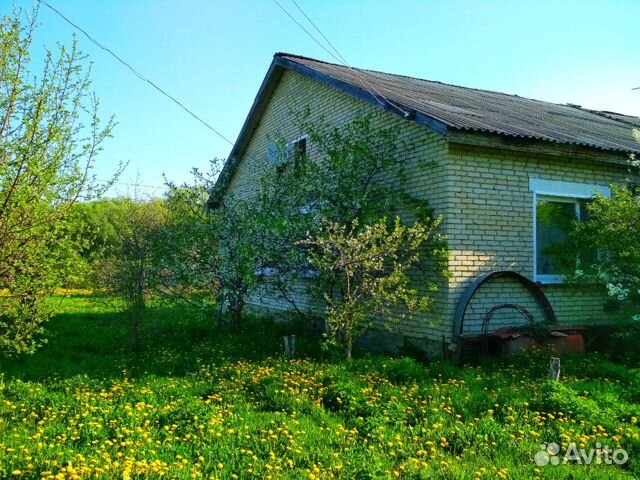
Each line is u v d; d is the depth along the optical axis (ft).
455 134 26.37
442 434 16.62
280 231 29.25
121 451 15.03
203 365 26.68
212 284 35.58
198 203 36.29
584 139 31.27
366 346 33.24
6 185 19.71
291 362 26.20
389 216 30.89
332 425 17.47
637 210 26.89
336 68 44.16
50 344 33.47
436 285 28.07
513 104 44.09
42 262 21.02
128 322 33.40
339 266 25.76
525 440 16.11
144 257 33.73
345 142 30.73
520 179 30.09
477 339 27.17
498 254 29.17
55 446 15.30
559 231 31.91
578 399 18.69
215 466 14.19
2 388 21.52
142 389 21.39
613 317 32.53
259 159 49.96
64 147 20.90
